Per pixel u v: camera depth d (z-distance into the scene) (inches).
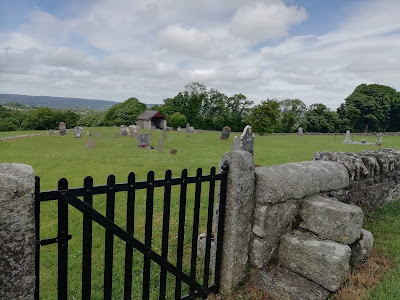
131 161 577.9
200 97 2837.1
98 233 217.9
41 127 2591.0
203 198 318.3
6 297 78.2
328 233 146.4
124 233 104.8
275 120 1824.6
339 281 134.6
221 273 144.4
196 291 138.9
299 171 165.3
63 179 87.8
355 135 1978.3
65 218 90.1
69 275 160.2
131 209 106.4
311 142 1261.1
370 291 138.6
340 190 195.2
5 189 73.7
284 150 883.4
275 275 145.2
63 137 1104.2
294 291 133.5
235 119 2475.4
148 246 115.0
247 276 150.6
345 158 217.9
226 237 139.7
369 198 236.5
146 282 117.3
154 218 255.4
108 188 98.3
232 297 140.3
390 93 2743.6
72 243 201.0
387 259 166.4
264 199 142.6
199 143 1026.1
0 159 570.6
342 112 2652.6
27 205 77.8
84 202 93.4
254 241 147.2
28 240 79.3
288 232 157.5
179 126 1987.0
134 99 2731.3
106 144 896.9
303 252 143.7
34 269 82.1
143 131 1633.9
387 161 255.9
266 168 156.0
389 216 233.9
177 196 327.3
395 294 135.4
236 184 133.5
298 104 2672.2
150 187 110.6
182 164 553.0
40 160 571.5
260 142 1231.5
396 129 2819.9
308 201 157.9
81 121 2881.4
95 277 159.0
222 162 138.3
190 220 245.9
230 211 136.3
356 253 155.7
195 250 133.4
